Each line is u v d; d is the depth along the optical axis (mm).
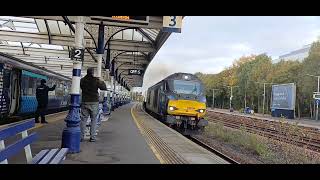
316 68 78500
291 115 71375
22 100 22031
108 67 32219
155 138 15336
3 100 18688
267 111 101062
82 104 12609
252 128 37281
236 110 125188
